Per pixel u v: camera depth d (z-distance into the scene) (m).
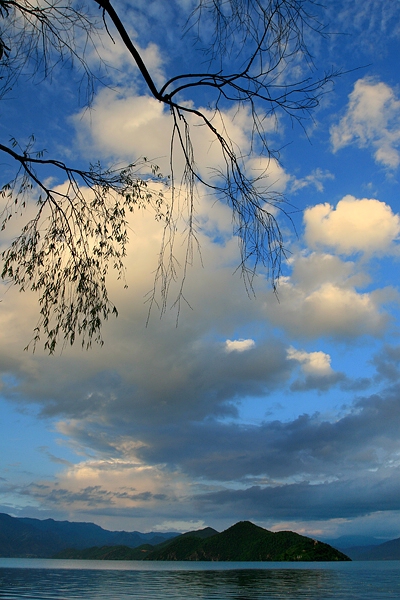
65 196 6.80
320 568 114.19
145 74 4.81
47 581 53.22
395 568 122.81
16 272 6.80
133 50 4.64
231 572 86.50
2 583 48.50
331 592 38.91
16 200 6.84
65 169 6.64
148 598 32.88
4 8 5.70
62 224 6.89
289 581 55.50
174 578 64.19
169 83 4.86
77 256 6.94
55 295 6.89
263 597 33.94
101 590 40.19
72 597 32.75
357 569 107.69
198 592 38.78
